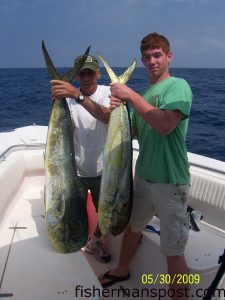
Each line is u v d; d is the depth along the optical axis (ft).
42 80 135.64
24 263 7.86
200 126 36.65
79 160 10.32
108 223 8.24
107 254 10.46
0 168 10.89
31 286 7.12
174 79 7.91
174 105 7.41
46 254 8.23
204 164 11.98
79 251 8.39
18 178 11.96
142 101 7.40
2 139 14.49
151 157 8.18
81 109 10.02
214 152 25.93
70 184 8.50
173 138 7.93
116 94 7.48
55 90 8.07
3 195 10.19
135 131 9.04
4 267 7.68
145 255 9.22
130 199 8.34
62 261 7.97
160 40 8.04
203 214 10.96
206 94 74.08
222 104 55.36
